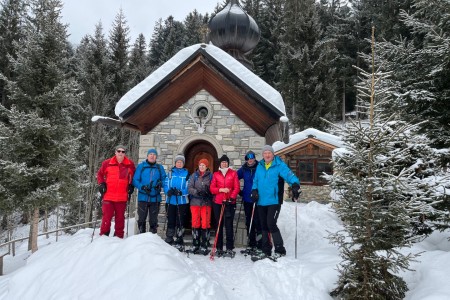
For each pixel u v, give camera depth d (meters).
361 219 4.07
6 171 10.34
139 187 6.41
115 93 21.98
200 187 6.41
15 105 11.71
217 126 7.87
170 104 8.02
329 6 34.84
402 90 7.07
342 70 27.28
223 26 10.62
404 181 4.02
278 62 28.39
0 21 20.97
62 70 12.63
